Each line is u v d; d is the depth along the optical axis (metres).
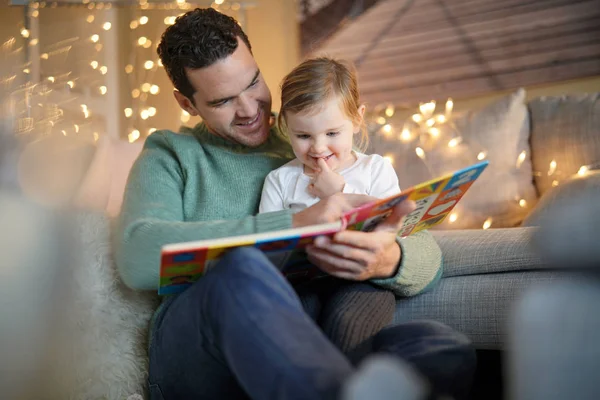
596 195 0.71
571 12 2.34
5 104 1.94
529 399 0.66
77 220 1.17
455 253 1.32
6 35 2.57
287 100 1.30
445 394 0.92
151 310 1.26
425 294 1.30
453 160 2.15
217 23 1.30
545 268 1.24
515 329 0.68
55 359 1.01
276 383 0.78
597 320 0.64
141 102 2.83
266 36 2.93
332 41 2.81
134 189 1.29
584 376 0.64
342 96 1.28
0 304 0.91
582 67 2.33
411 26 2.64
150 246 1.11
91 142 1.54
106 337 1.15
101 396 1.11
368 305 1.12
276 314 0.84
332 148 1.30
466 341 0.97
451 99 2.57
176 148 1.37
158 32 2.85
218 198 1.34
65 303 1.06
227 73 1.27
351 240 1.01
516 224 2.07
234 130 1.35
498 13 2.47
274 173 1.36
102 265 1.19
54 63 2.66
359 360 1.02
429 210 1.14
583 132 2.05
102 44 2.81
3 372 0.91
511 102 2.20
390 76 2.69
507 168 2.13
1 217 0.94
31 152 1.08
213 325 0.90
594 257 0.67
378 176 1.32
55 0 2.47
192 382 1.04
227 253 0.93
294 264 1.10
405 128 2.28
